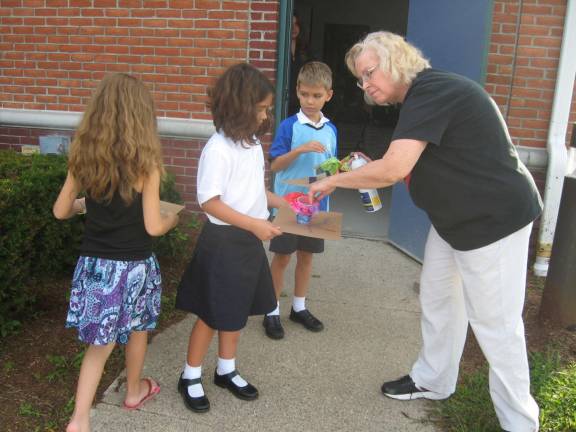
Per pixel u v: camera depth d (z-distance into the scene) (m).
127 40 5.40
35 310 3.60
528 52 4.82
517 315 2.44
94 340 2.29
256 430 2.62
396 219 5.28
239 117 2.45
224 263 2.57
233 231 2.57
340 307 3.98
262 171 2.66
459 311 2.74
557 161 4.74
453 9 4.45
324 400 2.88
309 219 2.68
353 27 13.55
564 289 3.64
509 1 4.75
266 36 5.14
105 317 2.29
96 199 2.29
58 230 3.57
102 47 5.47
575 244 3.56
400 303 4.09
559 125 4.82
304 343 3.44
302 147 3.19
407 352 3.38
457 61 4.43
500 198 2.32
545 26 4.77
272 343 3.42
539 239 4.83
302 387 2.98
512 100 4.91
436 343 2.80
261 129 2.59
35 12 5.53
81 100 5.64
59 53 5.57
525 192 2.34
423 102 2.28
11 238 3.08
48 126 5.77
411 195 2.59
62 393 2.80
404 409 2.83
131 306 2.36
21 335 3.31
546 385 2.94
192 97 5.39
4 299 3.24
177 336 3.43
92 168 2.22
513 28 4.79
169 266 4.46
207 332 2.70
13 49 5.66
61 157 4.15
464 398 2.89
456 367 2.84
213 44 5.25
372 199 2.97
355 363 3.24
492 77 4.89
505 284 2.39
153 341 3.35
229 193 2.53
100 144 2.20
